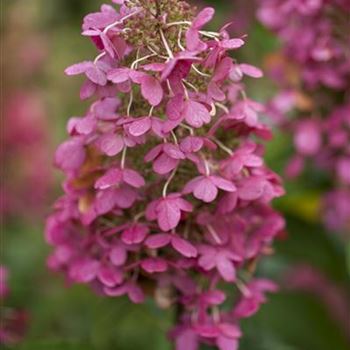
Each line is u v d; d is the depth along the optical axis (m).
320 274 1.16
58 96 1.42
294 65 0.98
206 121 0.68
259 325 1.03
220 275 0.75
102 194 0.72
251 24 1.15
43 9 1.46
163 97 0.69
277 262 1.06
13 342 0.90
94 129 0.72
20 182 1.32
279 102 0.96
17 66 1.33
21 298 1.14
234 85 0.75
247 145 0.74
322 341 1.05
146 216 0.71
